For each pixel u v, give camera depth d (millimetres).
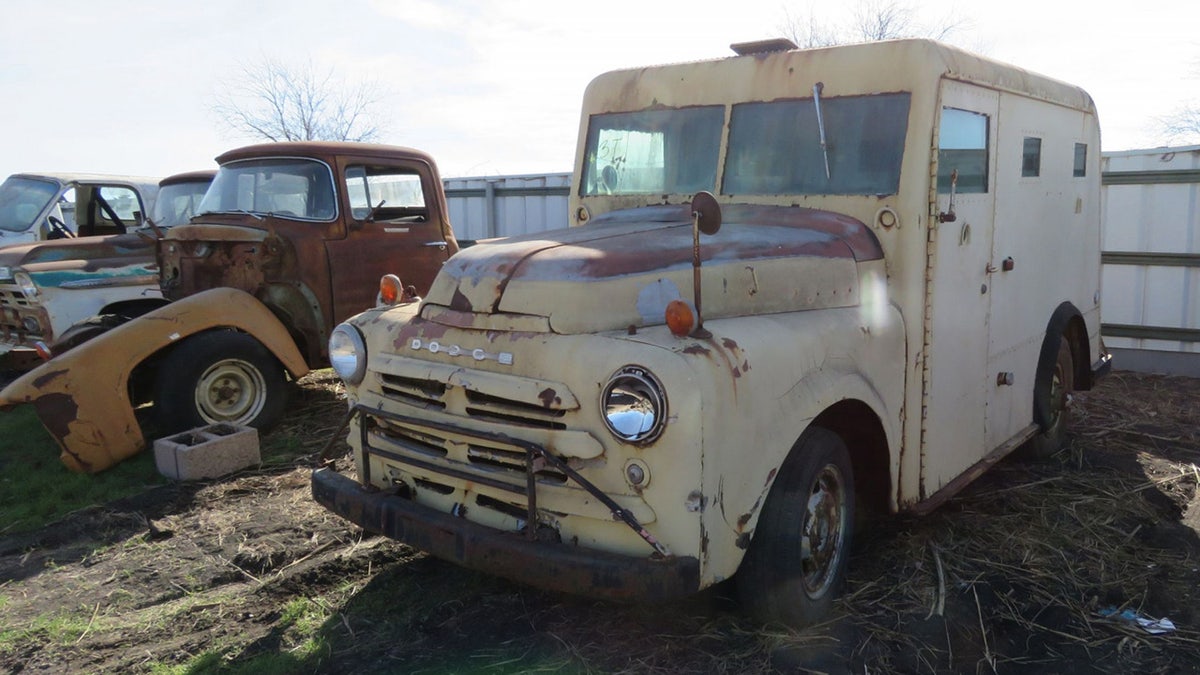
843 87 4008
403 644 3375
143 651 3430
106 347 5570
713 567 2826
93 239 7906
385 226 7105
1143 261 8672
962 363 4297
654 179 4520
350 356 3531
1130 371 8781
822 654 3223
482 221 12883
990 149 4418
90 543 4512
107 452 5527
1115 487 5133
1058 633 3498
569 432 2844
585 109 4820
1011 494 4973
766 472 2996
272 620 3654
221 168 7238
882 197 3848
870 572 3941
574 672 3113
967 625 3523
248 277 6535
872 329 3619
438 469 3186
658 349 2777
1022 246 4914
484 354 3061
